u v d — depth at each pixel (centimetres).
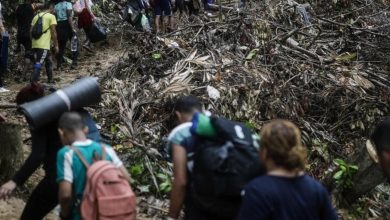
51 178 369
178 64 785
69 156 320
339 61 877
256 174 301
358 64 891
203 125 310
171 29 1220
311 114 771
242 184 297
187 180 322
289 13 1030
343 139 733
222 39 902
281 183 266
